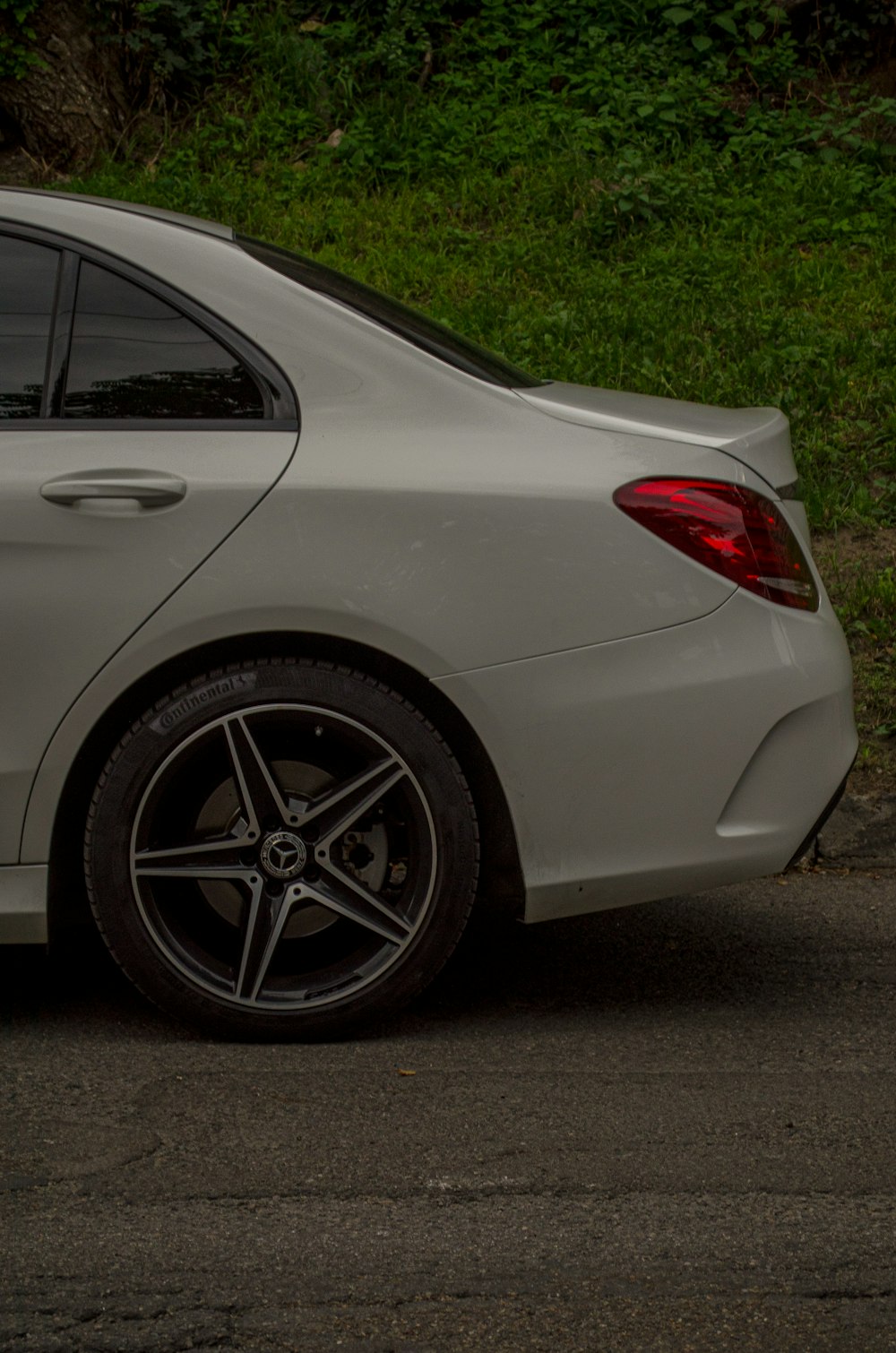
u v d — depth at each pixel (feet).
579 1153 8.98
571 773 10.34
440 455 10.37
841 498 21.59
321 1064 10.32
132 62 35.60
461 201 32.01
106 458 10.21
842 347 25.35
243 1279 7.57
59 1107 9.57
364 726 10.32
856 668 18.20
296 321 10.69
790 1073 10.21
